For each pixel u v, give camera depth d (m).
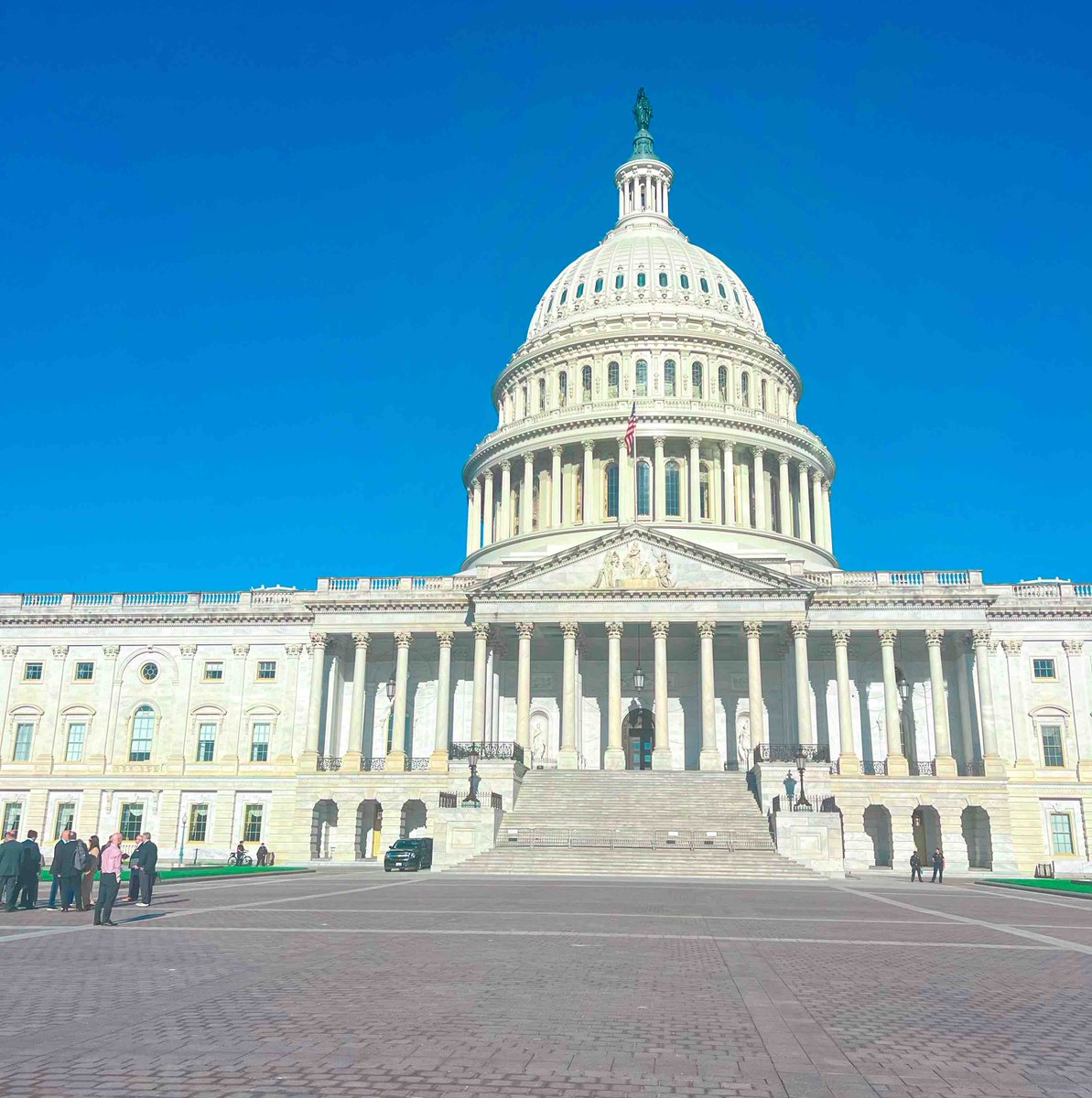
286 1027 13.29
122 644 87.50
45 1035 12.76
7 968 18.23
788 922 28.67
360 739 80.62
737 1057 12.06
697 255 117.12
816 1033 13.41
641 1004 15.20
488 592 79.19
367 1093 10.38
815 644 82.75
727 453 100.06
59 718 86.50
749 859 57.09
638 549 79.00
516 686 85.88
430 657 87.44
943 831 72.88
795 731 77.00
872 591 78.19
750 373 108.38
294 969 18.19
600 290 114.38
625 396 104.31
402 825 76.81
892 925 28.53
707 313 109.94
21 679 88.00
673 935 24.64
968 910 35.22
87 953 20.27
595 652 85.88
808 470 106.12
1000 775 73.56
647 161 128.62
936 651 77.00
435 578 84.94
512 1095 10.38
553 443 101.50
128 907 31.72
